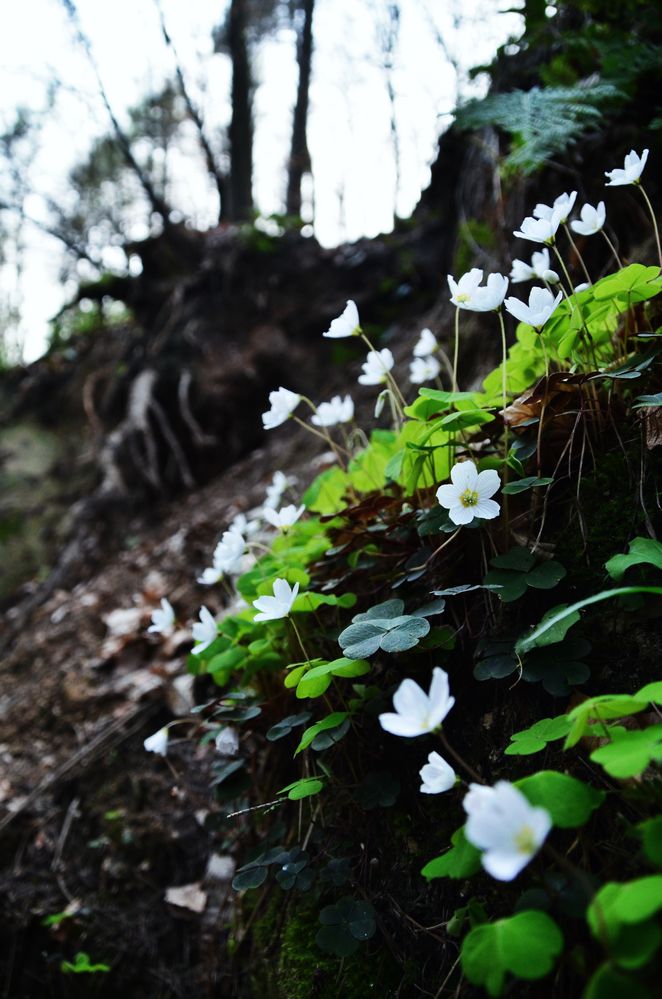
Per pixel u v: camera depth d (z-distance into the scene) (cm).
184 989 210
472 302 175
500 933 97
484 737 162
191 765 263
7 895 256
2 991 240
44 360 750
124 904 241
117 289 660
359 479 234
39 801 282
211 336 577
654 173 273
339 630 191
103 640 362
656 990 86
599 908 88
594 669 149
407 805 168
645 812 121
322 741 166
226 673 222
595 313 174
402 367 438
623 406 173
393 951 153
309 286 591
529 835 87
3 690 368
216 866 230
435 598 178
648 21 286
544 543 165
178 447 520
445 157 536
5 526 555
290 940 171
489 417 166
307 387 532
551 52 346
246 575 208
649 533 153
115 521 509
